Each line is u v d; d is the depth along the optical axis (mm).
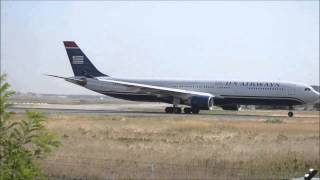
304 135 140000
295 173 73438
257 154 92250
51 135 26234
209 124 167125
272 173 73250
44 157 26141
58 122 164625
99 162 78188
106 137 123125
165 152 93562
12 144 25062
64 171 70125
